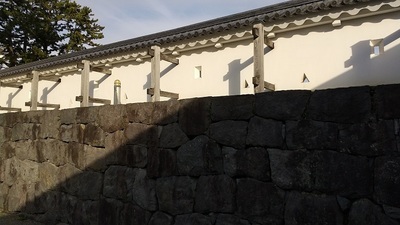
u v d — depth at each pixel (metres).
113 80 7.95
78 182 4.04
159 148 3.17
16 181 5.11
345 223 2.07
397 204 1.90
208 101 2.83
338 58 4.98
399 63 4.51
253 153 2.51
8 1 18.58
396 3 4.29
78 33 20.55
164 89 6.95
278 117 2.43
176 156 3.01
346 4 4.47
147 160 3.26
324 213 2.15
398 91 1.96
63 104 9.00
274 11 5.16
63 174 4.30
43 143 4.72
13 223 4.50
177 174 2.99
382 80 4.61
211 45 6.24
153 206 3.13
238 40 5.96
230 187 2.60
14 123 5.35
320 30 5.17
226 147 2.68
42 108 9.59
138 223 3.24
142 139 3.34
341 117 2.15
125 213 3.38
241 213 2.52
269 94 2.49
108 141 3.72
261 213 2.42
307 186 2.24
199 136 2.87
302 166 2.27
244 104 2.62
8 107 10.73
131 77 7.61
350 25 4.93
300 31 5.36
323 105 2.23
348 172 2.09
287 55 5.45
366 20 4.82
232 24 5.42
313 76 5.17
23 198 4.90
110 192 3.59
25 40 19.83
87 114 4.05
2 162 5.46
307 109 2.30
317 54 5.17
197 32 5.85
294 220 2.26
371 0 4.33
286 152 2.36
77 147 4.14
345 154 2.12
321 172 2.19
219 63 6.21
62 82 9.16
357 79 4.80
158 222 3.05
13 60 19.31
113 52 7.03
